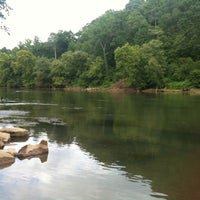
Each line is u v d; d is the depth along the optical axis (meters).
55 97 74.62
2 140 25.30
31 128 31.95
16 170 18.53
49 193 15.55
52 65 124.44
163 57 104.56
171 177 17.98
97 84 117.06
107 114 43.16
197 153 23.05
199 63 101.19
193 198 15.32
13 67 135.88
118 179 17.55
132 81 101.81
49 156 21.53
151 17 137.75
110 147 24.45
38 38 168.75
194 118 39.56
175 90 97.00
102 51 124.25
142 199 15.13
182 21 116.00
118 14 129.00
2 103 58.22
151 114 43.31
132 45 118.81
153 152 23.19
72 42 154.88
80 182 17.00
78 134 29.14
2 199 14.75
